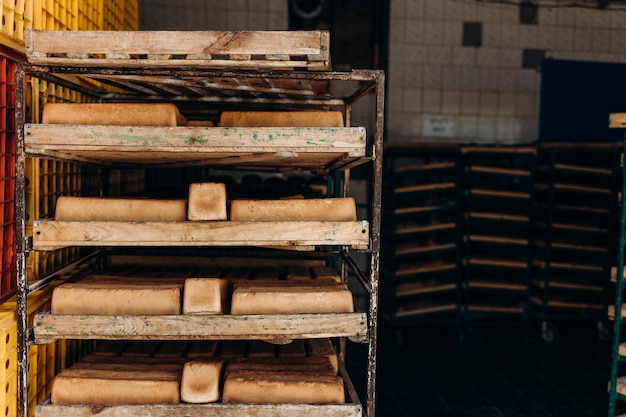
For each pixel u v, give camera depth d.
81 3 3.83
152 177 6.61
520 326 6.98
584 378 5.72
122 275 3.74
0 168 2.89
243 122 2.89
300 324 2.79
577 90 7.81
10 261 3.03
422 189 6.71
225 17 7.19
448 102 7.69
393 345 6.75
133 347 3.30
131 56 2.79
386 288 6.94
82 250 4.11
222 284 2.90
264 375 2.88
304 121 2.89
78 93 3.85
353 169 7.56
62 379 2.75
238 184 4.22
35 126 2.68
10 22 2.85
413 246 6.81
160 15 7.12
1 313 2.83
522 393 5.31
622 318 4.00
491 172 6.80
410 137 7.67
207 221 2.80
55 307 2.78
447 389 5.39
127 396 2.76
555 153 6.70
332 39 7.77
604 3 7.76
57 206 2.81
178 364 3.02
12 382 2.80
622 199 4.07
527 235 7.05
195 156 3.13
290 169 4.57
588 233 6.83
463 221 6.99
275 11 7.27
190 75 2.76
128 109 2.74
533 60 7.75
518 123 7.79
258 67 2.70
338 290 2.90
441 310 6.82
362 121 7.60
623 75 7.84
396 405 5.01
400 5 7.54
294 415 2.75
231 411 2.74
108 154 3.01
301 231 2.81
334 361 3.23
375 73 2.85
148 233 2.76
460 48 7.65
